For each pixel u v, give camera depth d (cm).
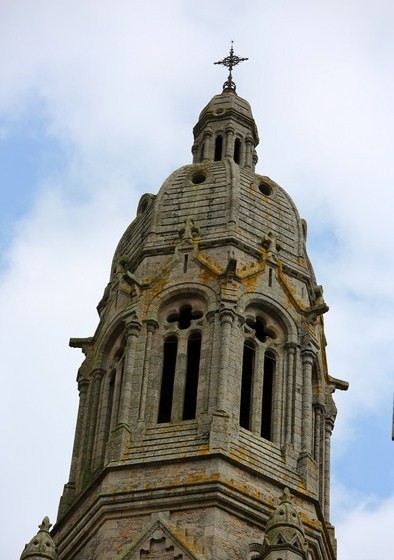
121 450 8750
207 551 8262
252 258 9544
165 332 9269
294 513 8244
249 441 8812
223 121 10562
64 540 8781
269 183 10050
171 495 8481
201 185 9894
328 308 9506
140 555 8300
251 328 9338
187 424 8806
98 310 9862
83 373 9606
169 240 9638
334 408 9625
